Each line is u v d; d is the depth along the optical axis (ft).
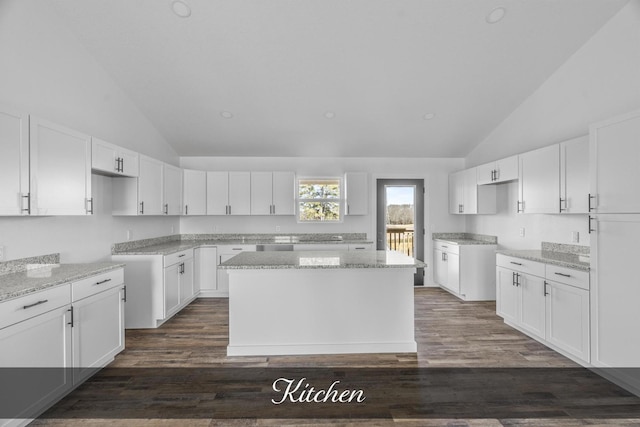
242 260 9.82
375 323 9.50
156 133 14.96
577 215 10.68
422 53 10.33
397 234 18.28
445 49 10.17
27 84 8.05
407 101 12.92
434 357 9.18
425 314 13.10
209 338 10.71
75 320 7.24
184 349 9.84
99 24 9.26
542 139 12.00
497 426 6.23
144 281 11.75
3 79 7.43
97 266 8.64
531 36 9.73
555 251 11.64
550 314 9.43
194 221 17.89
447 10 8.87
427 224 18.22
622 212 7.22
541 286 9.78
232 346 9.34
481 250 15.21
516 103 13.16
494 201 15.24
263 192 16.83
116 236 12.00
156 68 10.96
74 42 9.60
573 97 10.52
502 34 9.63
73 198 8.38
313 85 11.89
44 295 6.41
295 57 10.50
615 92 9.03
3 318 5.55
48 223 8.80
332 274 9.42
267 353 9.34
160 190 13.58
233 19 9.09
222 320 12.52
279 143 16.39
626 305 7.18
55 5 8.68
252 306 9.35
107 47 10.06
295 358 9.16
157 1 8.59
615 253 7.39
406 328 9.53
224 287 15.71
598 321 7.84
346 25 9.30
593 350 7.98
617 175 7.33
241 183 16.76
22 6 7.89
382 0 8.59
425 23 9.25
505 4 8.70
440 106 13.29
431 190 18.26
